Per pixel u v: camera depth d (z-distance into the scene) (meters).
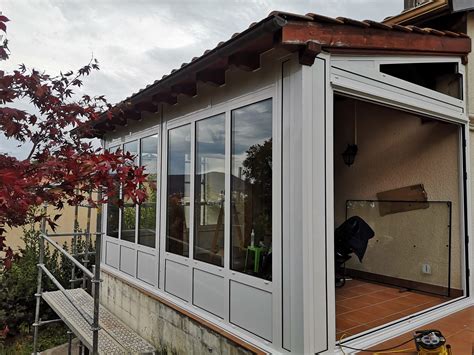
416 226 4.92
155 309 4.41
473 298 4.33
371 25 3.04
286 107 2.86
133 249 5.31
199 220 3.94
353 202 5.77
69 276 6.59
